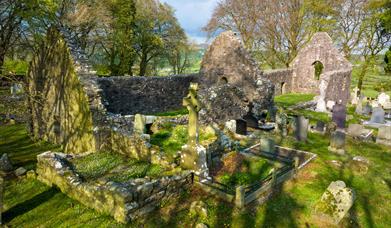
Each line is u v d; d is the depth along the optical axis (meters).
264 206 7.92
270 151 11.46
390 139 13.89
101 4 30.28
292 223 7.33
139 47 37.47
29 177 10.19
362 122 19.05
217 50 22.75
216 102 15.88
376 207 8.38
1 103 16.41
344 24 36.34
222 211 7.60
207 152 10.16
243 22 37.62
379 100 27.47
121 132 11.52
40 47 15.38
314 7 35.19
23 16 19.86
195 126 8.95
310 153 12.09
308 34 37.91
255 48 38.12
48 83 14.95
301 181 9.59
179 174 8.70
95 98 12.50
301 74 33.94
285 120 15.23
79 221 7.41
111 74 34.59
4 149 14.16
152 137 12.55
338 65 31.81
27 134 16.98
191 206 7.55
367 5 33.34
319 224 7.38
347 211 7.70
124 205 7.12
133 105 21.16
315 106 24.56
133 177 9.16
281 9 35.72
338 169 10.72
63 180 8.91
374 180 10.06
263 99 19.22
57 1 26.08
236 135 13.84
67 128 13.73
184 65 44.06
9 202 8.53
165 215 7.47
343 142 12.44
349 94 31.81
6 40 21.00
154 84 22.38
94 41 31.55
